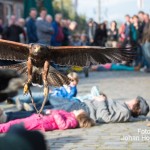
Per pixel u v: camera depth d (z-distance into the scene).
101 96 10.54
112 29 33.34
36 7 30.06
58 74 8.07
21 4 68.50
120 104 10.38
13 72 2.49
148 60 27.56
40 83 8.06
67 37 26.19
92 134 9.07
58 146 8.13
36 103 11.34
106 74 26.98
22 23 22.47
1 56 8.14
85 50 8.27
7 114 9.87
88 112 10.27
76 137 8.81
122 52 8.30
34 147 2.36
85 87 19.67
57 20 24.33
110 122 10.22
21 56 8.12
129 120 10.40
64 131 9.41
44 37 22.00
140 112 10.53
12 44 8.02
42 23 21.88
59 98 11.06
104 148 7.86
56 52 8.14
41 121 9.35
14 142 2.34
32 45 7.88
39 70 7.97
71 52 8.26
